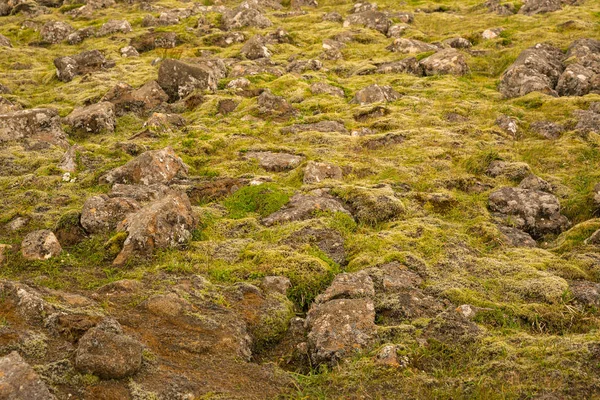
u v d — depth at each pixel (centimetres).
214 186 1120
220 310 700
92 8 3259
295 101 1723
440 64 2002
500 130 1447
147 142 1414
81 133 1530
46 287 708
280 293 764
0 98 1617
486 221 998
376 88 1694
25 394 461
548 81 1756
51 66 2359
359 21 2666
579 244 909
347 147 1359
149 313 670
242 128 1504
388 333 651
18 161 1267
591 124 1448
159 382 542
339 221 961
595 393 536
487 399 539
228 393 548
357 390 564
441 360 610
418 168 1224
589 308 725
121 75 2056
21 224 956
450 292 747
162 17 2873
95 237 897
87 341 537
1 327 578
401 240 907
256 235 936
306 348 655
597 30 2261
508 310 711
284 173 1217
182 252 862
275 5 3241
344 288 738
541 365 576
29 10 3366
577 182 1158
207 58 2030
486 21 2628
